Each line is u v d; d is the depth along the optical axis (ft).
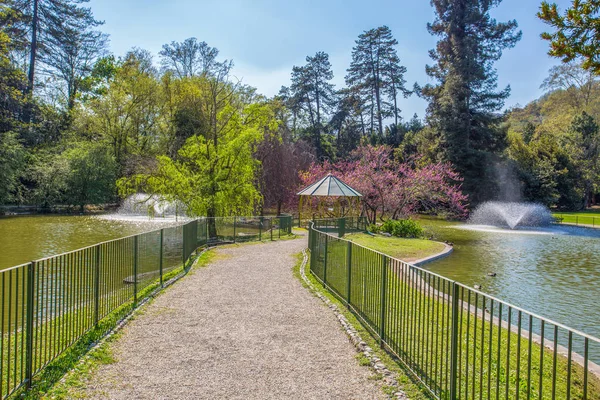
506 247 75.82
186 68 151.23
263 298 28.99
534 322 30.89
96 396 14.25
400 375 16.43
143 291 29.68
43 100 150.30
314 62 220.02
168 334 20.99
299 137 198.59
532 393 15.44
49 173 123.24
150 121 143.02
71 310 18.45
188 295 29.53
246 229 74.90
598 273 51.52
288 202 125.18
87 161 126.52
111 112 136.36
